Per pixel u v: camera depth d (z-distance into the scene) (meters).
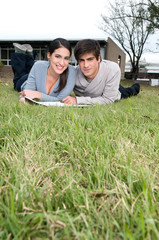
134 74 21.67
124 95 4.21
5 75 12.47
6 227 0.66
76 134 1.46
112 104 3.01
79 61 2.75
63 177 1.02
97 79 3.00
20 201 0.78
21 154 1.16
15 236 0.62
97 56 2.74
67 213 0.75
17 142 1.31
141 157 1.23
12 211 0.69
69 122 1.75
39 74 2.98
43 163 1.13
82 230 0.66
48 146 1.36
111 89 3.10
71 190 0.86
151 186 0.88
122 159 1.14
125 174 1.04
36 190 0.90
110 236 0.62
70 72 3.00
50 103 2.77
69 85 3.04
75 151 1.25
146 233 0.66
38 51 19.41
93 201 0.85
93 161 1.17
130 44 20.92
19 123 1.64
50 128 1.59
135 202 0.81
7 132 1.48
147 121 2.04
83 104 2.97
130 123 1.94
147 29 18.55
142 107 2.79
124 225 0.64
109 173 1.02
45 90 3.05
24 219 0.70
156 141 1.43
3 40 18.33
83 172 1.12
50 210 0.74
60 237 0.66
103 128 1.67
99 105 2.76
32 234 0.66
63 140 1.38
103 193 0.86
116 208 0.81
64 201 0.84
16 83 4.59
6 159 1.12
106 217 0.75
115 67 3.09
